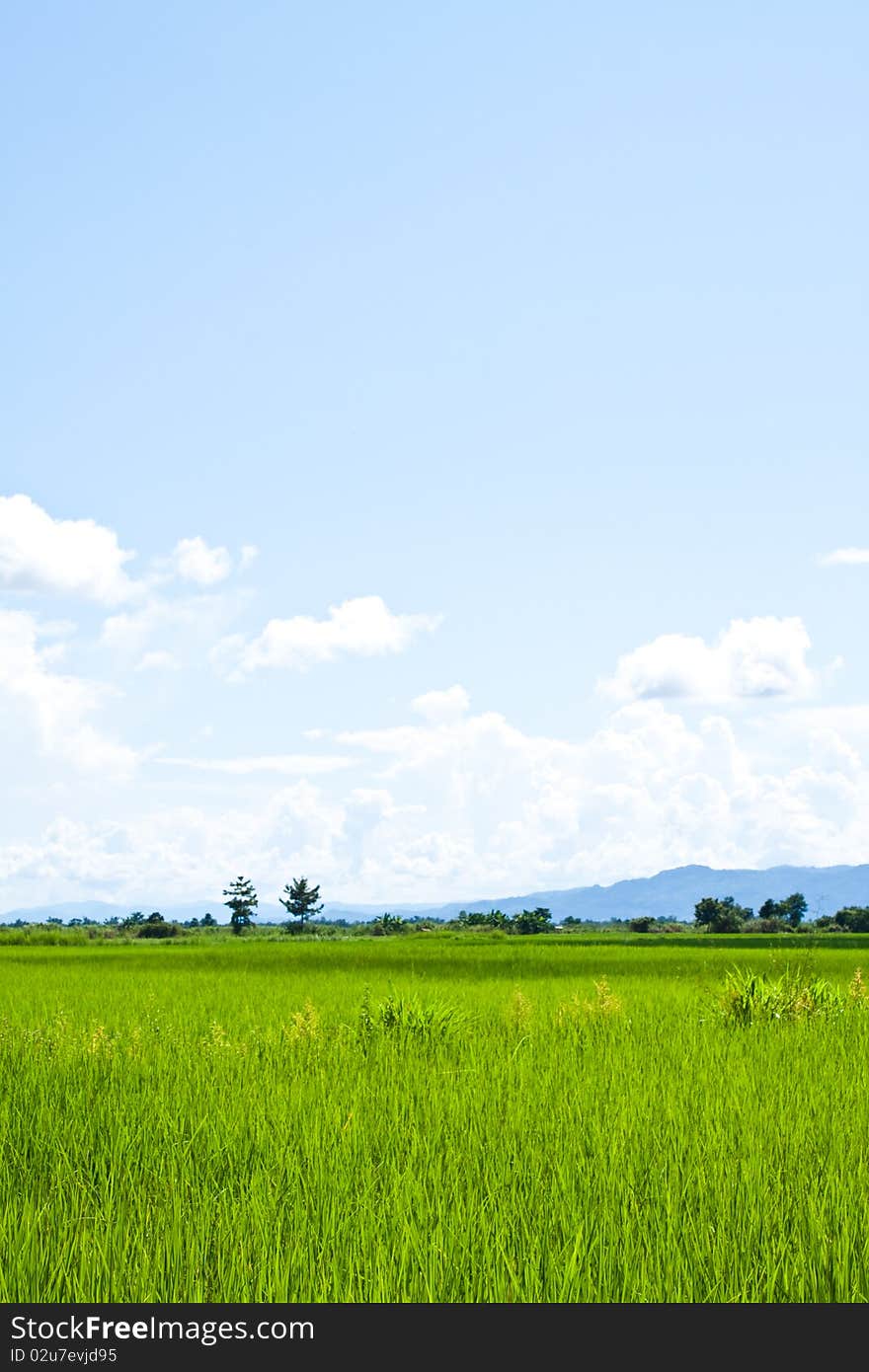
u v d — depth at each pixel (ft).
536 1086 35.29
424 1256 19.72
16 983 94.99
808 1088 35.35
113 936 359.25
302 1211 21.83
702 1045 45.80
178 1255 19.95
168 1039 48.26
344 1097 33.55
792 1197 23.07
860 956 140.36
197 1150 27.68
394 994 54.29
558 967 123.65
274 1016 62.28
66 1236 20.88
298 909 465.06
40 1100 33.78
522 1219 21.57
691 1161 25.86
